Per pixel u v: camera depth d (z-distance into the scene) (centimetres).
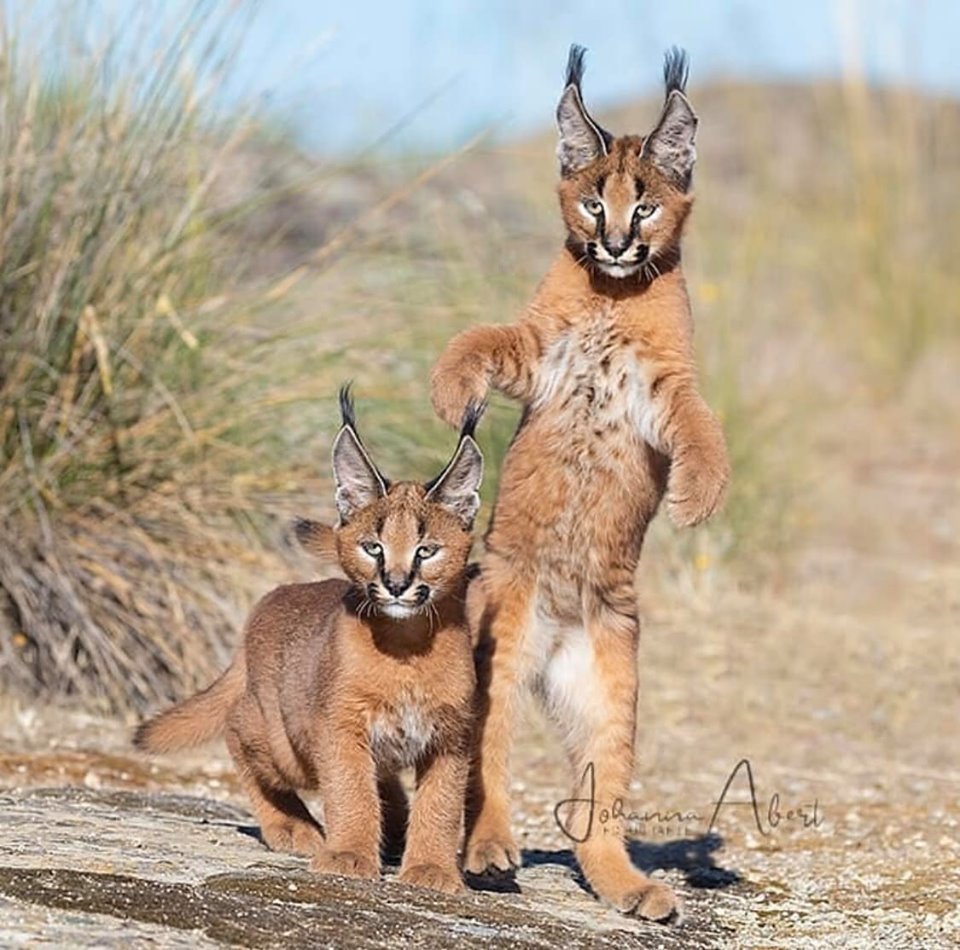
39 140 3206
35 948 1644
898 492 4878
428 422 3566
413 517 2052
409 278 3703
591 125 2408
